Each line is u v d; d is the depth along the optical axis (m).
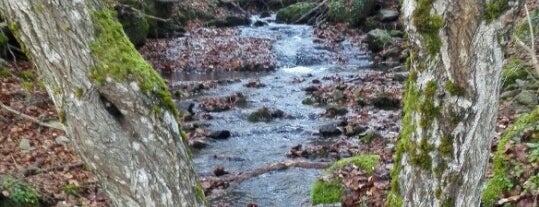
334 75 16.11
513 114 8.83
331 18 22.95
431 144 2.80
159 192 2.54
